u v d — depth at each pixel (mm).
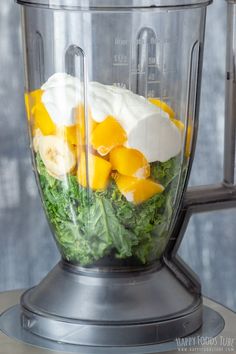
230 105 694
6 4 910
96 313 619
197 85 652
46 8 605
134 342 615
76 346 616
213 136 976
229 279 1026
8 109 940
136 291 629
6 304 709
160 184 627
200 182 993
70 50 612
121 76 617
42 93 624
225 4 932
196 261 1020
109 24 605
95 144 608
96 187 618
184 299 649
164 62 621
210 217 1006
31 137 655
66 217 640
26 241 989
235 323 668
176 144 629
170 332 626
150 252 644
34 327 638
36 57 631
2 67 926
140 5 618
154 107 612
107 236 628
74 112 611
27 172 967
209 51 949
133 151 609
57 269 661
